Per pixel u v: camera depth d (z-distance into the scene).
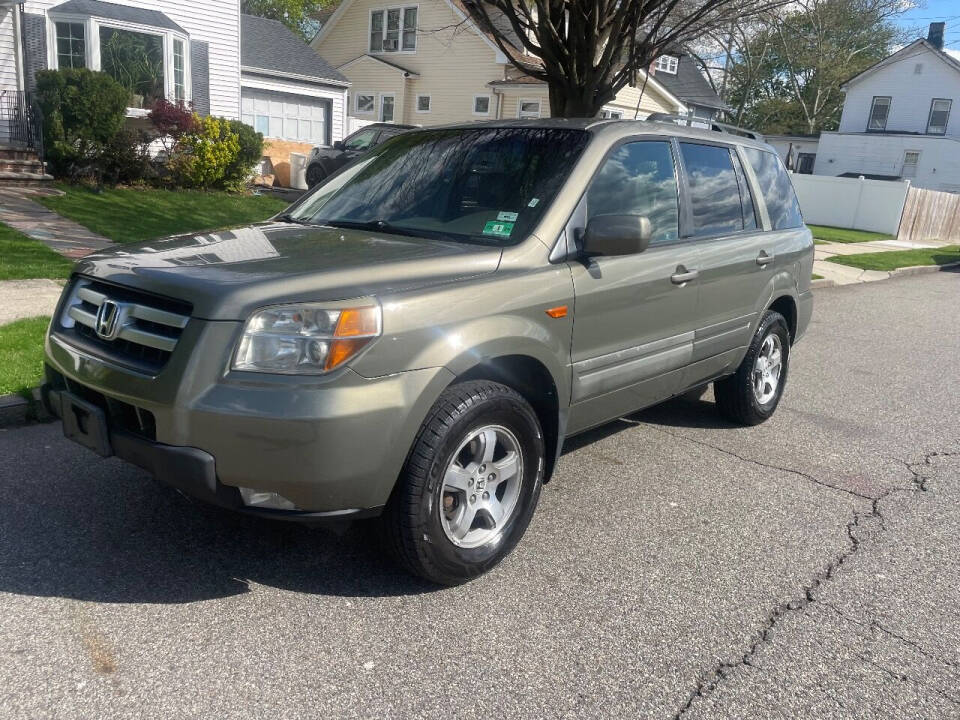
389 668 2.86
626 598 3.44
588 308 3.80
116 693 2.64
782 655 3.10
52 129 14.80
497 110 28.55
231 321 2.86
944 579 3.79
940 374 8.22
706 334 4.82
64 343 3.38
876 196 27.64
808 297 6.17
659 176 4.46
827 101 49.44
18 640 2.88
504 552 3.58
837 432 6.01
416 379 3.02
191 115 16.61
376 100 31.88
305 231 3.93
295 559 3.57
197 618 3.08
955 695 2.92
